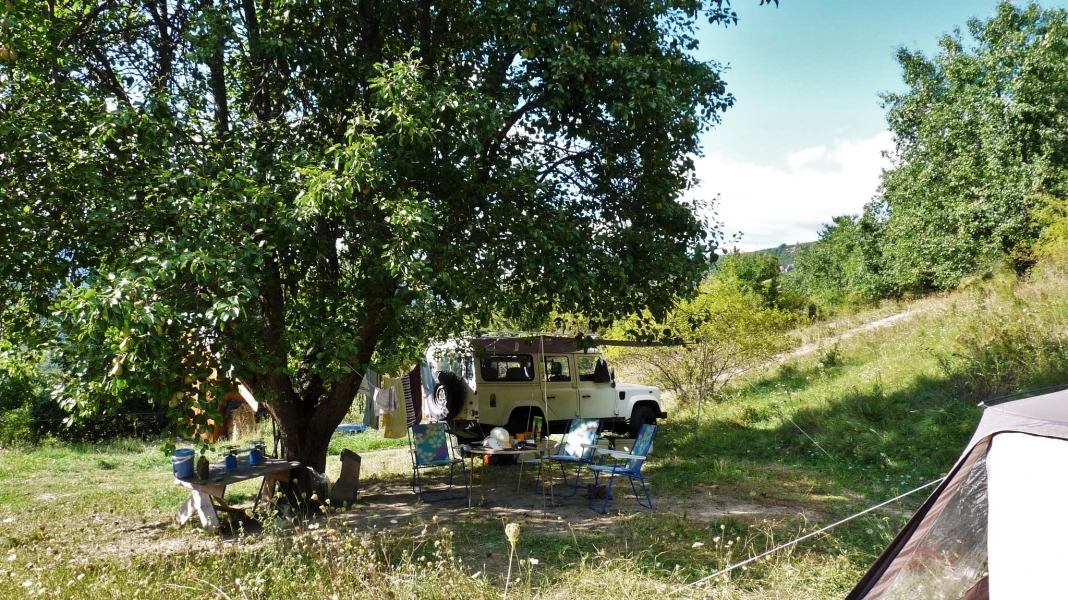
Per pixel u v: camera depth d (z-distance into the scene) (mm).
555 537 7023
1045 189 20781
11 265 6430
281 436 8906
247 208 6613
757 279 36219
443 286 7258
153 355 5727
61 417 20094
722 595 4949
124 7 8219
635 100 7852
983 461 3326
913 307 20828
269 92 8680
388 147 7305
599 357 14078
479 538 7066
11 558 5270
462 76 8648
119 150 7133
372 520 8078
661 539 6762
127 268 6004
